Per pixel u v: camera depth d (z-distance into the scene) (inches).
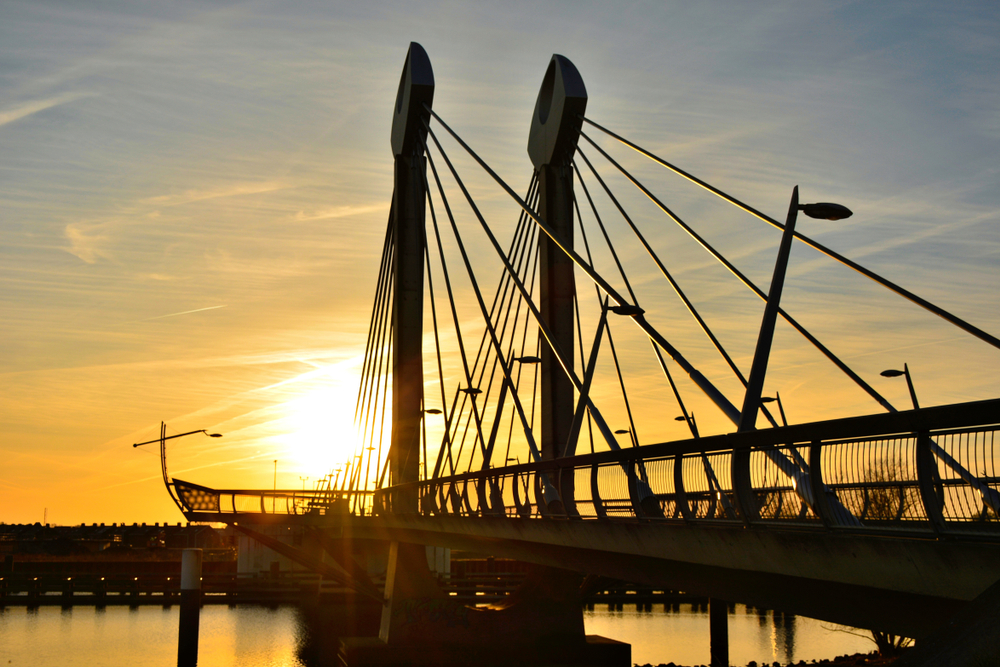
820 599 613.3
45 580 3858.3
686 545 706.2
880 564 493.4
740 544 631.2
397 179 2506.2
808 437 545.3
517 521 1073.5
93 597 3762.3
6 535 5487.2
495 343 1740.9
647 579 872.3
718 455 673.6
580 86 2031.3
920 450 458.3
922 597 508.7
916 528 469.1
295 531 2920.8
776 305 780.6
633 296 1636.3
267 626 2910.9
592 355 1272.1
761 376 754.2
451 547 1577.3
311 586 3801.7
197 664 2198.6
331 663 2201.0
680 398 1283.2
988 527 436.1
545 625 1948.8
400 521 1769.2
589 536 884.0
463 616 1962.4
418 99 2490.2
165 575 3983.8
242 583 3791.8
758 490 620.7
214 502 2664.9
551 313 1934.1
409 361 2396.7
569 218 2001.7
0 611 3469.5
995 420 410.0
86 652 2405.3
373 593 2701.8
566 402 1889.8
